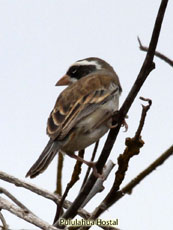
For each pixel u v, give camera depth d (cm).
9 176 1101
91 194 1048
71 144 1046
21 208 951
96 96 1084
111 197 911
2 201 935
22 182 1097
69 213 969
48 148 1009
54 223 980
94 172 947
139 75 892
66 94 1095
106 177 1046
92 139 1044
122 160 880
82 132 1034
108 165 1059
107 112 1080
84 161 951
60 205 969
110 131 947
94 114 1058
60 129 1013
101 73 1238
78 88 1105
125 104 930
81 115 1040
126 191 944
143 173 947
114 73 1294
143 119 860
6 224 940
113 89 1130
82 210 1057
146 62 869
